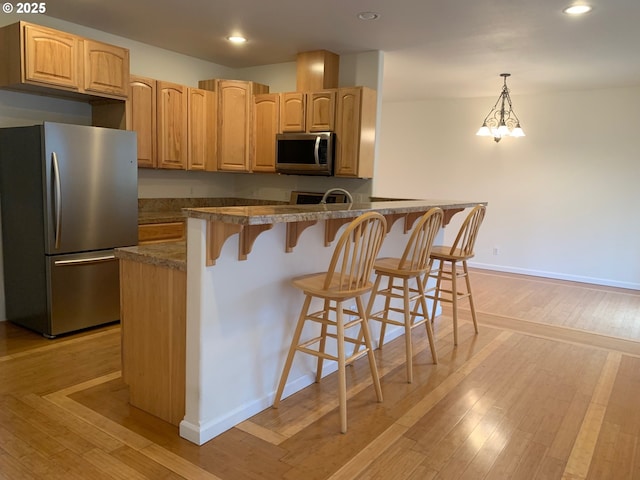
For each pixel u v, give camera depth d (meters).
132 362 2.48
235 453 2.11
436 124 7.17
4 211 3.70
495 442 2.27
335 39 4.26
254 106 5.12
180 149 4.74
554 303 5.05
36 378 2.83
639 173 5.76
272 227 2.28
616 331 4.13
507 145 6.61
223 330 2.22
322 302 2.88
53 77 3.47
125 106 4.05
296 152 4.78
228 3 3.44
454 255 3.60
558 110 6.21
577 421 2.50
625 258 5.93
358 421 2.42
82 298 3.62
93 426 2.31
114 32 4.25
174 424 2.33
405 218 3.77
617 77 5.26
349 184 4.98
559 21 3.54
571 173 6.20
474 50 4.41
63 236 3.44
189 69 5.10
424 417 2.49
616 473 2.05
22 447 2.11
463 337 3.84
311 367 2.86
